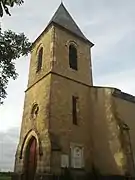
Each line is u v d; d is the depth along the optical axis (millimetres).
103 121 16969
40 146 14898
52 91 16781
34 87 19516
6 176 25984
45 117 15773
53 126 15375
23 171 16250
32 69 21719
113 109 16906
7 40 11891
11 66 12617
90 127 17672
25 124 18562
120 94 18547
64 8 25656
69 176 14203
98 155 16109
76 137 16328
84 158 15914
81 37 22578
